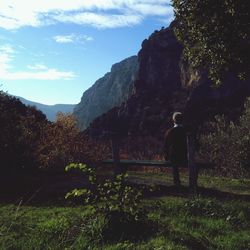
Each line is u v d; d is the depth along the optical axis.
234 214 9.98
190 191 12.74
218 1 19.59
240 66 21.36
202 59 22.19
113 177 14.02
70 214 9.40
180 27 22.42
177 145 13.41
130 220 8.31
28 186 13.13
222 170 22.27
